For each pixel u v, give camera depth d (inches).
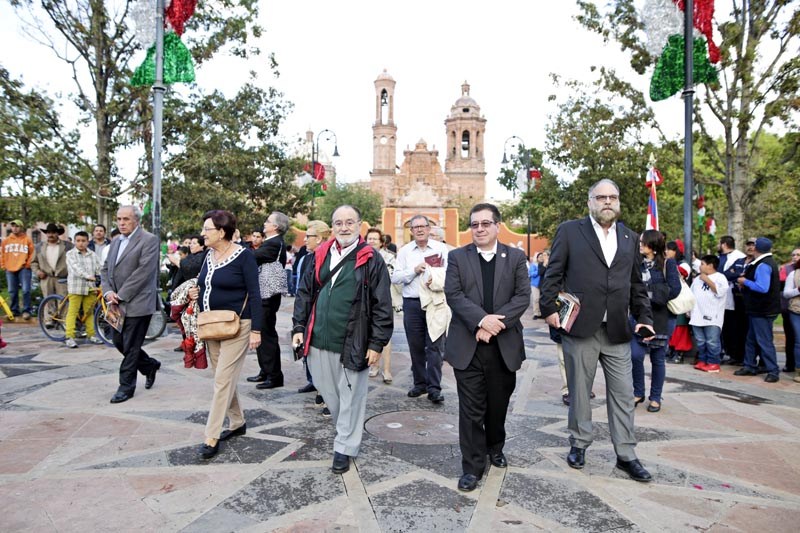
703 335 317.1
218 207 751.7
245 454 171.3
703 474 160.2
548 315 164.2
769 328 285.9
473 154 2699.3
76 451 170.9
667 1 354.6
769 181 523.2
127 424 197.0
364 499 140.9
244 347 175.0
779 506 140.1
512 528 127.2
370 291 163.0
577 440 164.9
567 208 885.2
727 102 490.0
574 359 163.9
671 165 639.1
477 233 157.6
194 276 309.1
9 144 531.8
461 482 147.6
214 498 140.4
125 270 229.0
